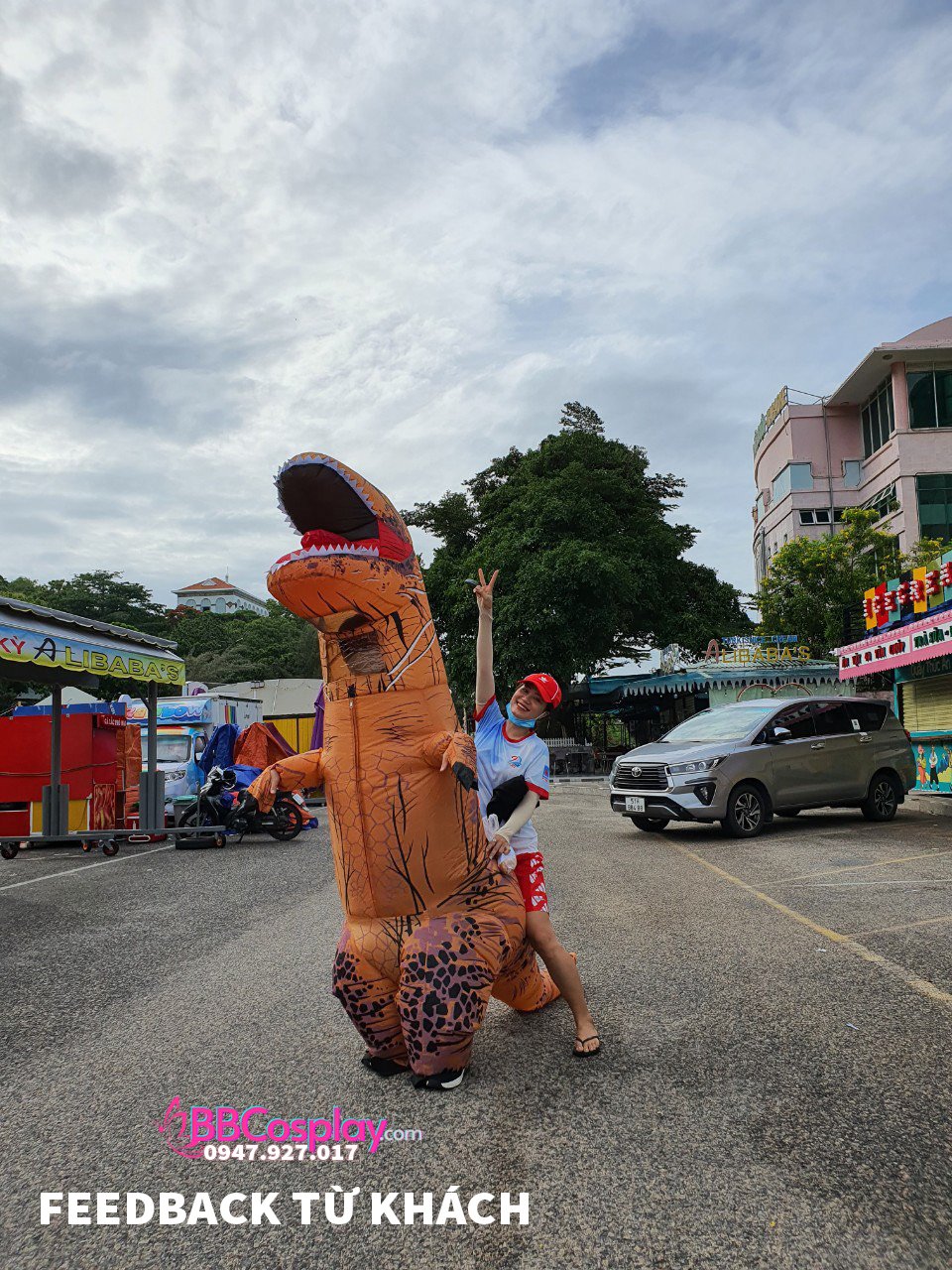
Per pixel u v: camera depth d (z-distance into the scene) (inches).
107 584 2123.5
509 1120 125.9
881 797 477.1
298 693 1216.2
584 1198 104.5
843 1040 152.7
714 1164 111.0
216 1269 94.7
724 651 1056.8
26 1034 176.1
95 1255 98.0
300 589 128.3
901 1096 129.2
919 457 1375.5
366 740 133.3
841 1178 106.7
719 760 429.7
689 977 193.3
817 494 1574.8
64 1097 142.1
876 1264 90.0
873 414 1509.6
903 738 492.1
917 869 322.7
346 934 140.3
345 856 135.8
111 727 557.0
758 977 191.9
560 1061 147.6
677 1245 94.3
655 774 441.4
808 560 1097.4
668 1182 107.2
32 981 217.8
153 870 413.1
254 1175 114.3
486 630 167.6
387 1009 138.9
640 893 294.4
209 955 236.4
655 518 1194.0
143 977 216.8
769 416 1768.0
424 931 135.1
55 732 478.6
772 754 443.8
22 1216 106.4
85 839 492.1
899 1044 150.1
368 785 132.4
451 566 1160.8
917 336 1480.1
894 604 553.9
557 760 1216.8
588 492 1100.5
